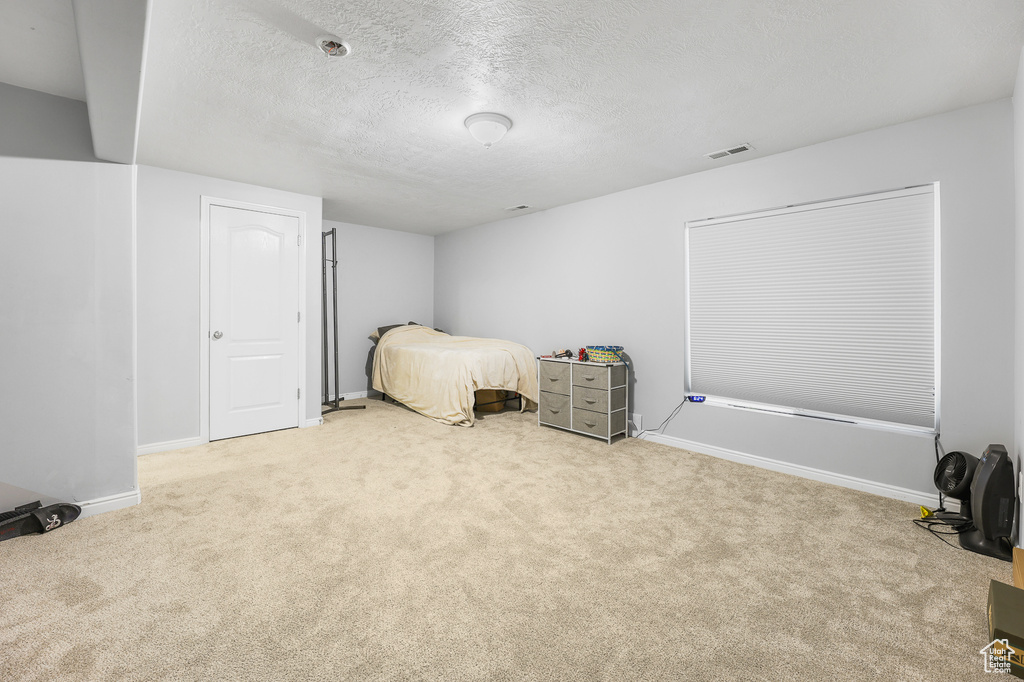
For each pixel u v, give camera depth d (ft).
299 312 14.39
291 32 6.07
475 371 14.57
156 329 11.72
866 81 7.34
